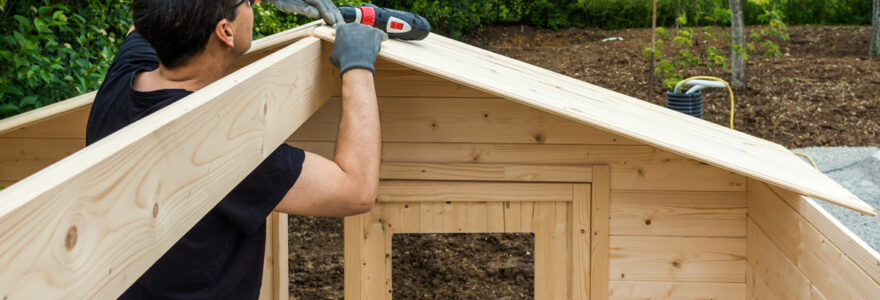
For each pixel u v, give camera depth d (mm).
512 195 2391
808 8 12547
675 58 9562
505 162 2373
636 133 1889
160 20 1338
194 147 904
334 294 3949
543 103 1862
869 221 4820
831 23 12477
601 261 2418
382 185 2402
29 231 589
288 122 1378
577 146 2357
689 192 2373
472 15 11875
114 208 723
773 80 8531
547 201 2418
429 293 3955
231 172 1041
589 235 2406
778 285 2105
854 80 8406
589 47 10820
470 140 2361
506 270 4285
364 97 1516
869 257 1508
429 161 2379
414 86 2330
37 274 604
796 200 1949
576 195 2379
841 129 7312
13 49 2791
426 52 2146
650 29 12391
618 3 12609
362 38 1620
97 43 3252
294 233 4953
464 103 2340
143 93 1392
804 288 1903
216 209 1315
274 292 2760
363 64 1559
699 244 2396
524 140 2355
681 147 1898
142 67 1571
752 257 2342
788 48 10250
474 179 2383
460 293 3951
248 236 1454
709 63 9086
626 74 9172
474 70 2113
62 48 2840
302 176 1345
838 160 6320
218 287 1389
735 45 8125
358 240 2467
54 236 626
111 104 1490
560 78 2855
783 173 1986
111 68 1634
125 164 735
